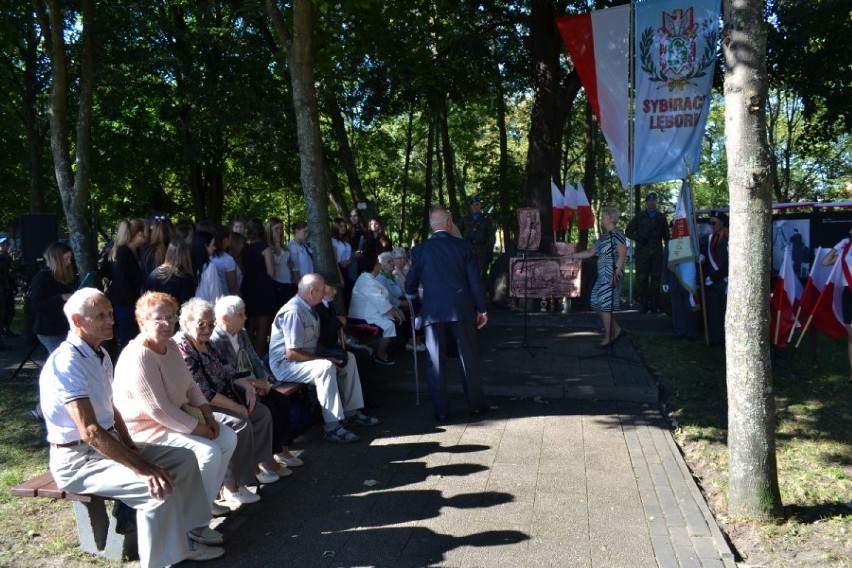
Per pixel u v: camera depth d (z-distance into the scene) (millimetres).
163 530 3834
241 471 4816
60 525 4516
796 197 29250
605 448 5891
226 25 19484
